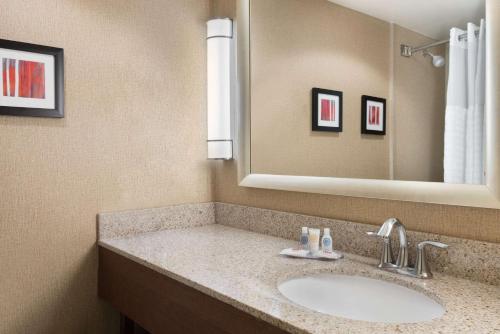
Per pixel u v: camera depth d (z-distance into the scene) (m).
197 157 2.18
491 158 1.19
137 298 1.57
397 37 1.43
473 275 1.24
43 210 1.71
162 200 2.05
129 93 1.93
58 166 1.75
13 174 1.64
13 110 1.61
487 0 1.19
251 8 1.98
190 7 2.14
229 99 2.09
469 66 1.25
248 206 2.05
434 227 1.35
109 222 1.87
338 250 1.61
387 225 1.26
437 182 1.32
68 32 1.76
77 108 1.79
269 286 1.20
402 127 1.42
